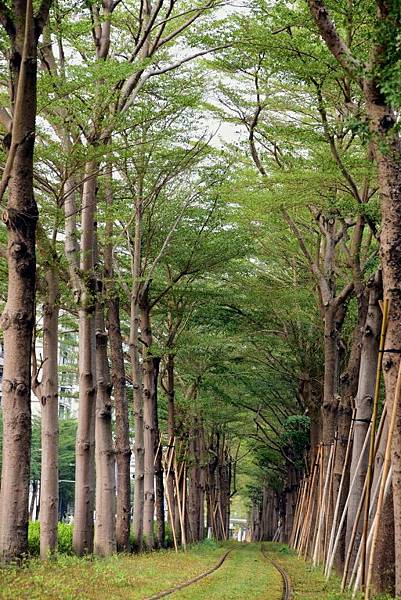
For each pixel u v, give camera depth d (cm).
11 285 1473
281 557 3556
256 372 3859
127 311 3008
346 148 2036
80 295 2047
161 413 4075
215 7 1953
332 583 1988
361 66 1273
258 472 7325
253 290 2981
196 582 1883
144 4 2306
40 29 1429
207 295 2986
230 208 2725
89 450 2081
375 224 1997
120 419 2575
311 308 3089
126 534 2530
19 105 1419
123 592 1465
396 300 1342
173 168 2433
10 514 1456
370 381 1944
